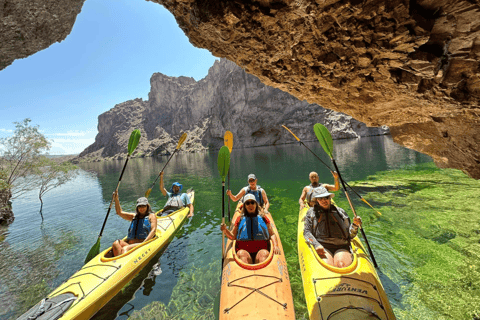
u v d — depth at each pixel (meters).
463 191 6.23
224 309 2.51
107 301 3.09
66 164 10.11
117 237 5.67
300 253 3.49
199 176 14.86
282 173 12.69
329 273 2.69
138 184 14.37
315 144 30.56
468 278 2.94
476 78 2.16
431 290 2.81
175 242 4.84
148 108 85.19
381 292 2.48
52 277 4.02
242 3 2.21
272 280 2.77
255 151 30.88
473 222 4.40
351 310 2.22
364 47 2.23
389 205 5.76
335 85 2.96
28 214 9.30
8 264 4.62
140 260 3.71
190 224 5.86
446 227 4.32
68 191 14.76
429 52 2.04
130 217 4.54
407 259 3.49
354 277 2.58
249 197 3.46
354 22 2.05
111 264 3.42
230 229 4.60
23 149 9.05
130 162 46.00
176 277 3.63
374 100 3.01
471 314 2.42
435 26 1.86
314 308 2.40
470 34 1.82
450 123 3.21
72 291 2.92
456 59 2.05
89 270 3.30
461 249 3.58
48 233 6.48
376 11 1.87
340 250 3.02
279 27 2.41
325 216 3.16
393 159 13.63
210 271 3.74
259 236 3.39
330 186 4.75
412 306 2.61
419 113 3.18
